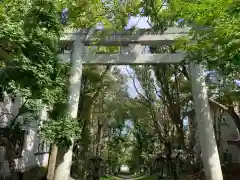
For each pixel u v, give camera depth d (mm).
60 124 9648
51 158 14000
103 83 21594
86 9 10188
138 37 12156
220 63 9562
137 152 34938
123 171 56781
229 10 7078
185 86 18328
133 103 25703
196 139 23016
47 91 7238
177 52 13070
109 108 27000
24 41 6625
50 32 7359
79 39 12188
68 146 9984
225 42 7695
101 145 30031
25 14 6949
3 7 7148
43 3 7199
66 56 12328
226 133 24656
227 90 13805
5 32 6273
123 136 38594
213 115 19766
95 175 19750
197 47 9617
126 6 11227
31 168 17922
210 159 10898
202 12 7895
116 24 11609
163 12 11023
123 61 12211
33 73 6742
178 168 19844
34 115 10281
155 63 12188
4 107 13930
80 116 19609
